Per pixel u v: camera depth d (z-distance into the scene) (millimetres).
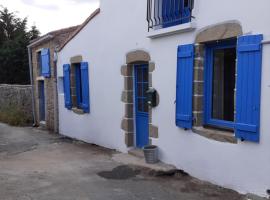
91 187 6184
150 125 7527
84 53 10344
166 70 7000
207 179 6125
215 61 6215
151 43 7406
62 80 12359
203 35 6066
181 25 6379
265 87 5047
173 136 6891
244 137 5320
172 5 6805
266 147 5074
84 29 10195
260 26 5086
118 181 6492
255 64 5133
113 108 9070
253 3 5164
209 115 6336
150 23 7359
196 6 6188
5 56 25125
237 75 5410
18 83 25469
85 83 10297
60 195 5797
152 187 6098
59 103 12531
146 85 8148
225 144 5711
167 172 6648
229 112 6004
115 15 8656
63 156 8758
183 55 6445
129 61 8234
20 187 6234
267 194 5098
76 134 11289
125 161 7746
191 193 5738
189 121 6379
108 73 9180
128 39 8211
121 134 8789
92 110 10125
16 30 33594
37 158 8633
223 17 5664
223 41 5918
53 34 12492
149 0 7289
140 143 8477
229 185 5691
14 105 16875
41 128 14156
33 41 14266
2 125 15266
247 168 5363
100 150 9281
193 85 6312
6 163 8148
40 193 5910
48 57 13008
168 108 6988
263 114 5094
